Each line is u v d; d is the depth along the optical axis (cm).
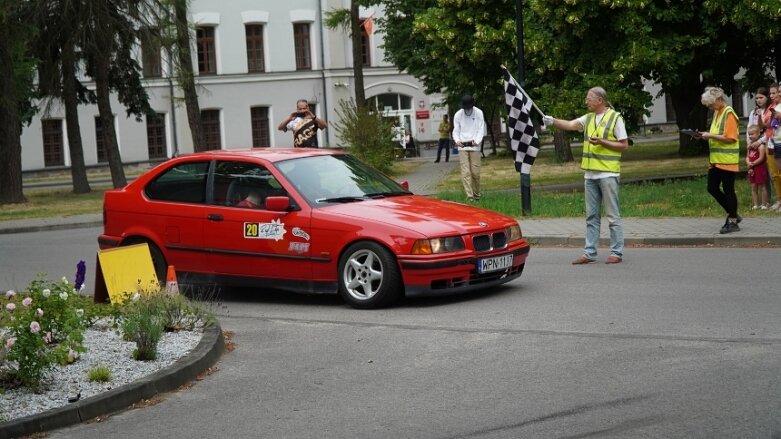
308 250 1170
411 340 960
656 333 923
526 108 1812
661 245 1536
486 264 1138
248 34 6188
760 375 755
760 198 1831
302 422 711
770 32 2355
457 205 1226
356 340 978
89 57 3959
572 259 1444
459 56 2789
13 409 754
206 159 1283
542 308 1078
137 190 1315
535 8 2469
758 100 1778
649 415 673
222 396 799
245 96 6169
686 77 2830
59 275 1587
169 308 1030
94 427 732
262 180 1228
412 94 6475
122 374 849
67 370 866
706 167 3072
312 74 6288
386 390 783
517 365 835
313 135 2392
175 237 1270
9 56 3431
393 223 1128
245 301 1269
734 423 645
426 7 4412
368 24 6294
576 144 6103
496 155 5294
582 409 697
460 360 866
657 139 5831
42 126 5772
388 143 3797
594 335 930
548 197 2256
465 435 657
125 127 5962
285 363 902
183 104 6038
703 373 771
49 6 3628
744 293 1092
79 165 4038
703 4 2386
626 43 2419
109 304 1144
